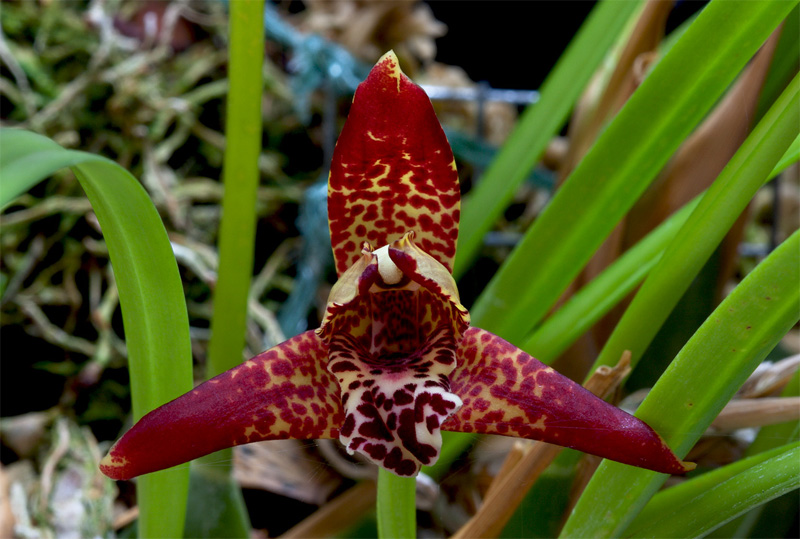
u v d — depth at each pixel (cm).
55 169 7
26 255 17
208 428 8
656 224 13
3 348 17
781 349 16
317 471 14
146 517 10
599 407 8
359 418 8
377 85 9
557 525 11
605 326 13
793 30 11
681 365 8
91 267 18
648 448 8
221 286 11
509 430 8
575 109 16
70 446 15
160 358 9
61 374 18
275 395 8
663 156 10
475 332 9
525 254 10
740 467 9
